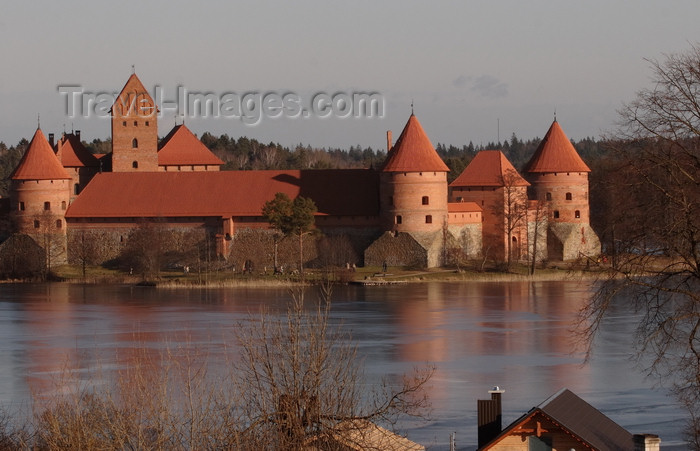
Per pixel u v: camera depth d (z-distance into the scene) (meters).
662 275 85.62
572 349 151.75
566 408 78.06
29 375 134.75
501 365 141.00
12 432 84.56
